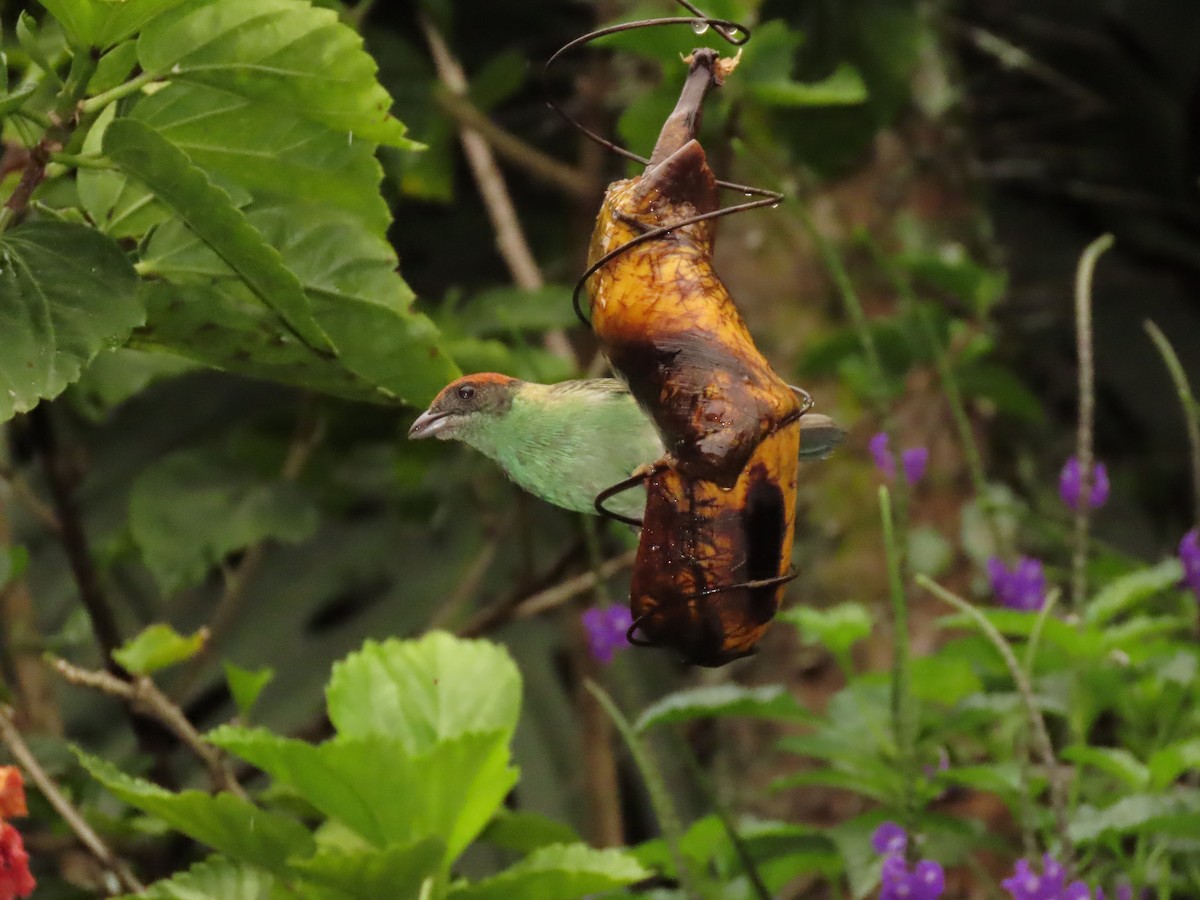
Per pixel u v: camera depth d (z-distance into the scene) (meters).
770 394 1.65
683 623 1.66
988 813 2.75
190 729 2.09
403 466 3.19
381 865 1.93
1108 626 2.58
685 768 3.84
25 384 1.78
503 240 3.45
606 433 1.78
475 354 2.71
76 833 2.11
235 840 1.96
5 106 1.80
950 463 3.28
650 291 1.65
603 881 1.95
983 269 3.27
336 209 1.92
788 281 3.41
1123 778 2.14
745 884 2.16
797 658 3.23
